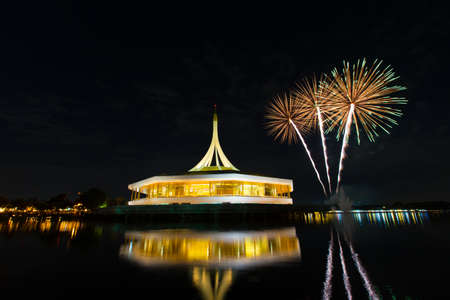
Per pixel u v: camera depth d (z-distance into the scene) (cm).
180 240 1499
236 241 1443
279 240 1475
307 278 741
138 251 1184
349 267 855
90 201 7369
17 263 970
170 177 3628
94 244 1421
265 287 668
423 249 1170
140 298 602
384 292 623
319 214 5175
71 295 627
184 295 616
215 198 3419
